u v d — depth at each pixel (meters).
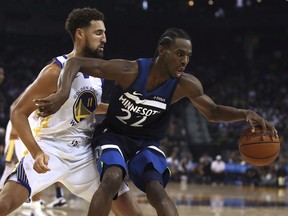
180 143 19.36
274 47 29.39
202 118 22.09
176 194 11.48
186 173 17.16
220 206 8.92
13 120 3.56
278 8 27.97
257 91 24.83
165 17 28.12
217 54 29.33
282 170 15.55
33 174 3.65
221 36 29.69
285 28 28.83
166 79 3.54
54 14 27.09
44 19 27.41
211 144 19.53
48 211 7.36
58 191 7.93
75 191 3.88
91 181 3.86
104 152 3.53
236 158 17.09
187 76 3.68
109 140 3.63
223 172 16.66
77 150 3.83
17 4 26.41
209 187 14.62
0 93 22.11
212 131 21.25
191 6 28.72
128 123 3.65
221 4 28.86
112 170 3.39
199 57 28.98
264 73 26.89
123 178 3.48
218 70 27.53
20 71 25.25
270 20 27.97
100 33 3.85
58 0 27.19
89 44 3.82
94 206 3.29
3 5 26.27
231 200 10.27
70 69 3.31
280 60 27.97
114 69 3.44
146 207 8.05
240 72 27.12
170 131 20.27
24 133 3.53
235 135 19.81
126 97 3.54
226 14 28.72
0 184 5.89
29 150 3.50
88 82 3.82
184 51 3.45
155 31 29.00
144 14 27.91
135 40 29.03
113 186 3.34
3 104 21.17
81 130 3.87
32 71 25.59
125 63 3.49
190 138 20.80
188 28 29.19
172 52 3.45
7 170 6.38
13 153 6.39
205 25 28.59
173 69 3.48
